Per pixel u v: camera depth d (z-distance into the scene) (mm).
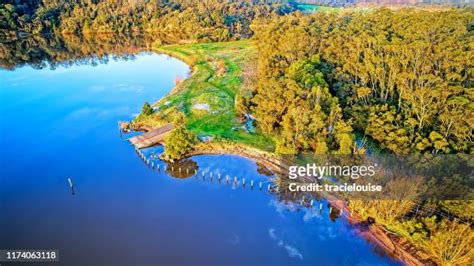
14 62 152875
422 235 52031
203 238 58875
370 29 105312
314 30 110188
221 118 91250
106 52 170250
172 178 72562
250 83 104000
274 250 56406
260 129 85438
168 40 191375
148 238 59000
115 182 71750
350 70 89500
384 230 56969
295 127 72375
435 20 99250
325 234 58688
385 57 86062
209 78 120062
